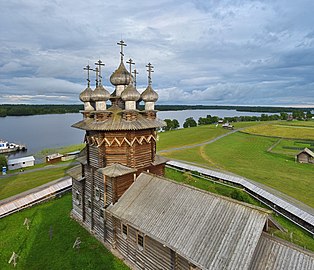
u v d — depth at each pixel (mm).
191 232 14438
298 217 26609
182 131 118375
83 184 25297
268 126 124062
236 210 13992
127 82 24141
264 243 12953
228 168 50844
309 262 11438
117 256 20250
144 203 18281
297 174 45906
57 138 125250
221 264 12180
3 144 90625
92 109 25297
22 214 29266
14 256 19953
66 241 22875
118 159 21422
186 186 17484
